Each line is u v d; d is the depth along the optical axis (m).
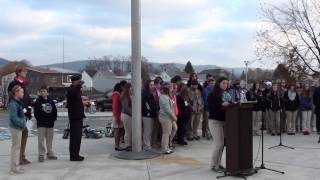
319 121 15.95
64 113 36.53
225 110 9.05
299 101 16.33
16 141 9.36
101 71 107.44
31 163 10.51
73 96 10.73
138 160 10.81
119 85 12.46
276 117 15.74
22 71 9.96
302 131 16.66
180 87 13.14
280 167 9.92
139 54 11.09
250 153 9.12
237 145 8.81
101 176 9.12
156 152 11.55
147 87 12.19
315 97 15.91
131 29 11.03
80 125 10.86
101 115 32.91
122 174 9.30
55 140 14.78
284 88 16.44
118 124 12.35
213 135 9.39
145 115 12.08
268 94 15.83
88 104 38.84
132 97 11.19
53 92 71.12
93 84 102.31
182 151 12.12
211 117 9.34
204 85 14.33
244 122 8.92
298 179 8.77
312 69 33.56
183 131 13.17
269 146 12.99
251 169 9.15
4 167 10.11
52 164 10.39
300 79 32.06
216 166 9.52
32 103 11.84
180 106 12.95
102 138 15.07
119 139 12.47
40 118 10.67
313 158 11.04
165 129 11.58
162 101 11.52
